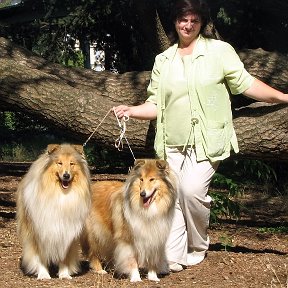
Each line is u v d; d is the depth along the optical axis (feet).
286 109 23.29
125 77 29.89
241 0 40.55
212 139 19.77
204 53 19.83
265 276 20.43
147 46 46.14
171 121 20.06
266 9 40.60
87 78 30.01
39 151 73.61
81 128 24.90
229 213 29.55
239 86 19.88
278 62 30.37
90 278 19.38
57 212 18.60
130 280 19.12
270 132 23.16
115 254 19.43
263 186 42.34
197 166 19.95
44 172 18.67
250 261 22.59
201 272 20.79
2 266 21.01
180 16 19.70
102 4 45.50
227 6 40.63
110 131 24.48
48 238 18.72
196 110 19.76
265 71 29.99
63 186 18.63
